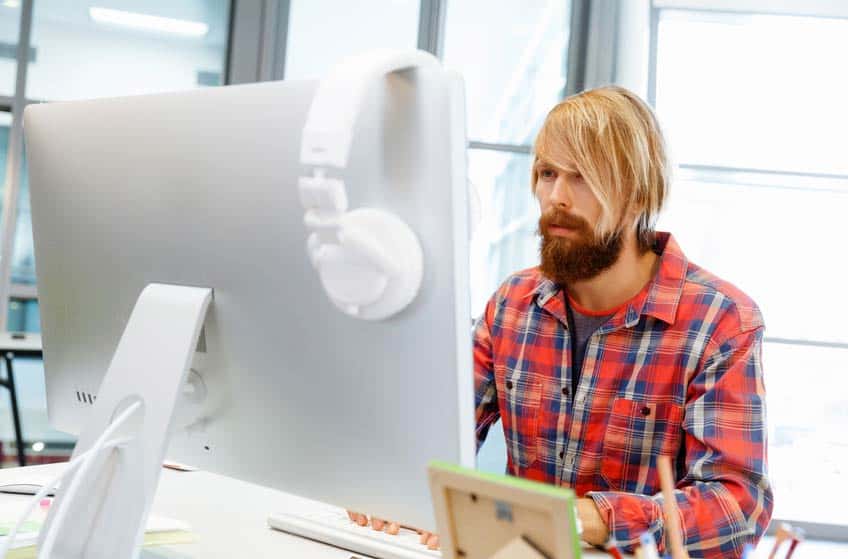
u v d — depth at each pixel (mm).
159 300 797
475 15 4102
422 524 675
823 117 4406
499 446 3672
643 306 1198
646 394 1190
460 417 642
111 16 4062
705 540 957
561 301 1279
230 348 773
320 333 706
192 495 1182
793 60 4395
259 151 726
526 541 525
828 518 4125
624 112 1155
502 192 4074
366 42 4078
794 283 4445
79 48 4039
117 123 843
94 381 913
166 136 798
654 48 4340
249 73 4047
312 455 736
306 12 4062
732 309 1162
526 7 4117
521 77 4109
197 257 781
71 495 730
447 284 635
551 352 1285
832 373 4426
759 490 1030
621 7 4055
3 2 3973
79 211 877
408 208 647
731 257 4430
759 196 4418
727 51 4391
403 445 673
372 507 706
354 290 641
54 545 785
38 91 4012
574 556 497
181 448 845
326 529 979
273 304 732
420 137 641
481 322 1401
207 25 4109
